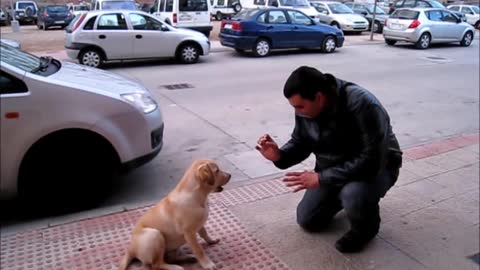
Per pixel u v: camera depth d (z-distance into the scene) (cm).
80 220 354
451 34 1722
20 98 330
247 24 1313
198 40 1216
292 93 257
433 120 694
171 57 1206
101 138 363
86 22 1098
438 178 448
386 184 303
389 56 1432
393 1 2866
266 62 1252
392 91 900
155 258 271
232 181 438
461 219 364
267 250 311
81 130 354
